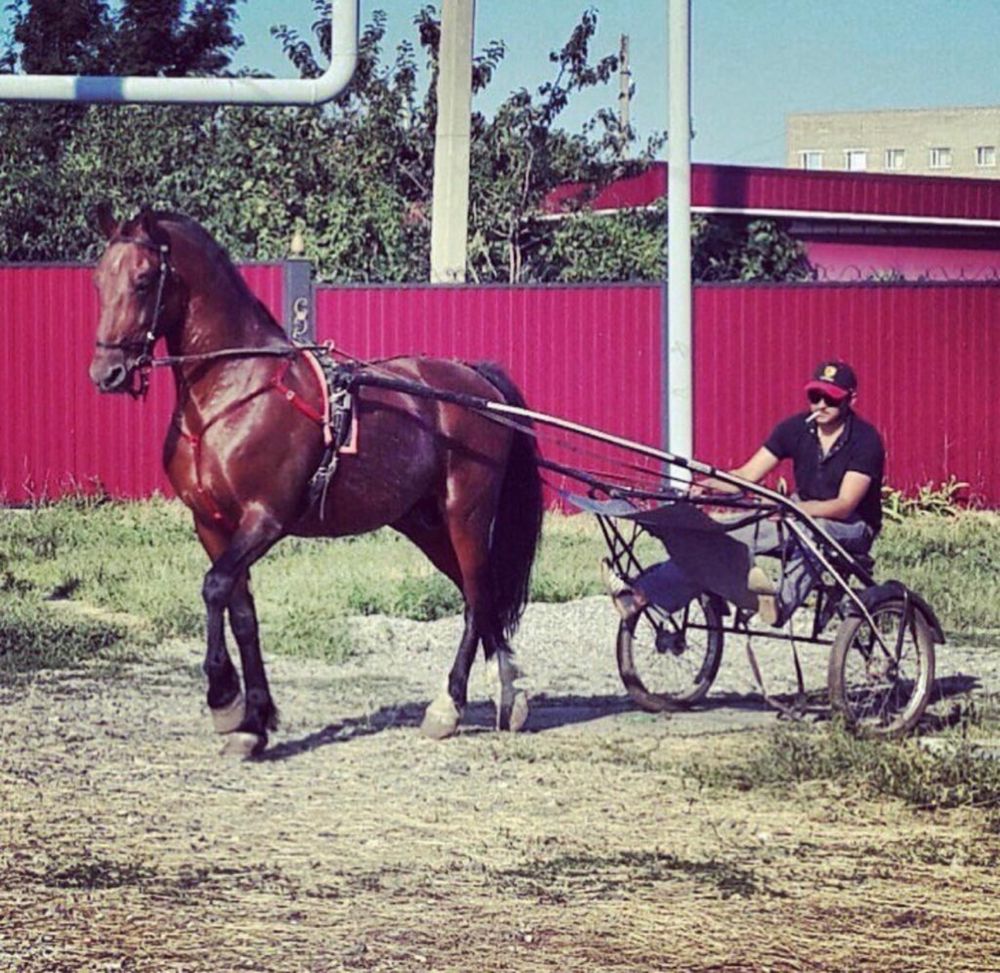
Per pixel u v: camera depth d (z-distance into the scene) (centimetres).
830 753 1088
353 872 926
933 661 1159
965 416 2255
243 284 1095
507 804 1020
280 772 1072
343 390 1098
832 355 2228
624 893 904
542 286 2172
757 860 945
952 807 1022
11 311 2173
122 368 1059
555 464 1175
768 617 1140
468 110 2334
